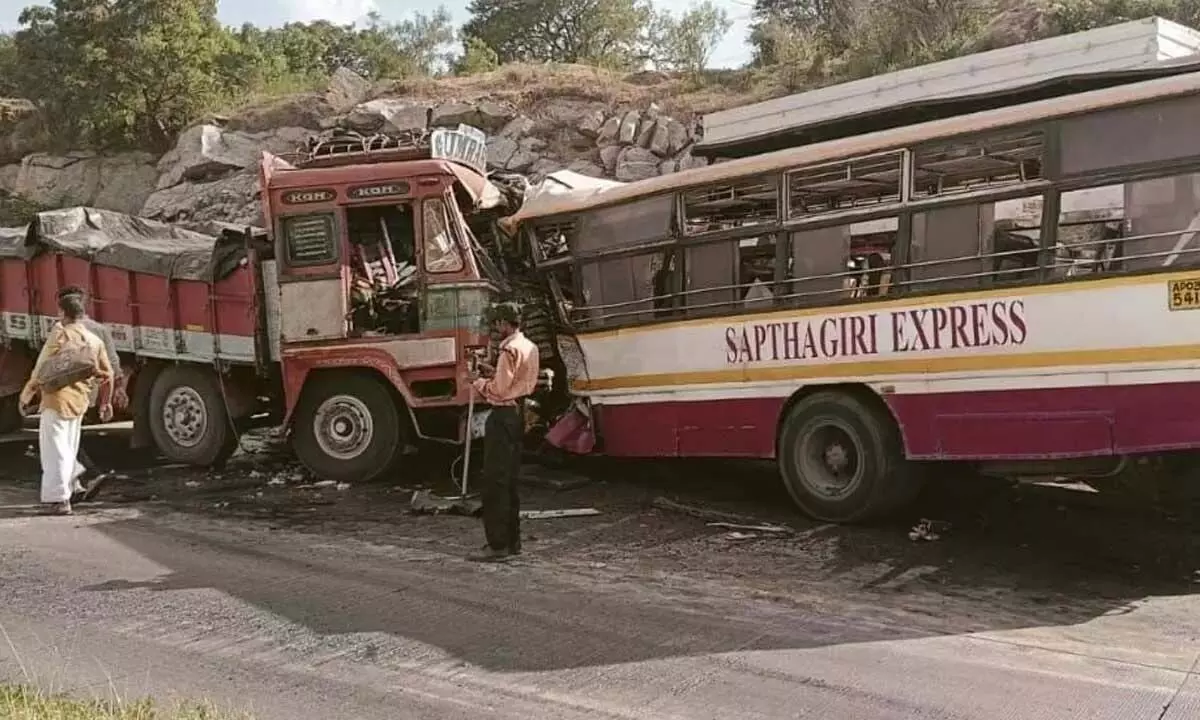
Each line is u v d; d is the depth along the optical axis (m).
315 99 29.05
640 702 5.08
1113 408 7.19
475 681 5.36
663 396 9.57
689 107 24.81
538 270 10.40
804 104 10.13
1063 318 7.39
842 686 5.26
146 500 9.80
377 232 10.66
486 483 7.77
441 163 10.04
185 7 32.41
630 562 7.63
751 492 9.98
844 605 6.62
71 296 9.51
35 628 6.20
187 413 11.01
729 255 9.16
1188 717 4.86
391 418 10.25
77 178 32.12
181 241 12.30
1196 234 6.89
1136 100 7.07
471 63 36.44
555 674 5.45
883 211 8.27
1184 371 6.90
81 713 4.70
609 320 9.95
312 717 4.92
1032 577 7.25
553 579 7.20
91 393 9.52
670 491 10.03
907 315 8.12
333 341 10.12
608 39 45.91
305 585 7.04
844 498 8.53
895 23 23.02
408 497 9.82
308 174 10.12
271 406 11.37
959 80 9.02
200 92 32.16
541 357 10.34
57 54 32.25
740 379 9.09
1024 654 5.74
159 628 6.19
